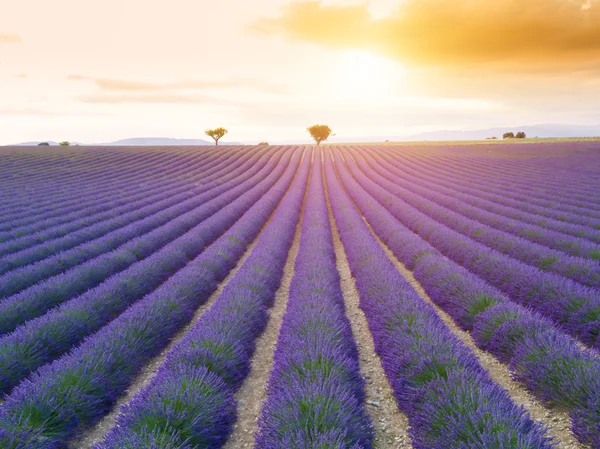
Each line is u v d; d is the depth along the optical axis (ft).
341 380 14.16
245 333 19.89
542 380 14.46
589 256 31.53
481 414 11.11
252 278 27.48
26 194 79.20
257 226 52.03
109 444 10.88
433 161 146.00
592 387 12.70
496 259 29.17
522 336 17.25
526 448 9.86
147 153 169.27
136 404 12.95
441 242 39.11
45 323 19.42
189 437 11.68
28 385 14.07
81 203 68.03
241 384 16.80
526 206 57.57
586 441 11.72
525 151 171.53
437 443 11.23
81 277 28.19
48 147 199.82
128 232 44.39
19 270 29.84
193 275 28.40
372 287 25.29
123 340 18.08
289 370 15.12
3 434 11.14
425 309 20.34
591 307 19.40
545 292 22.57
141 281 27.84
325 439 10.46
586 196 66.03
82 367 15.31
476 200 62.80
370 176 109.09
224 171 120.57
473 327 20.70
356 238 40.70
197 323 20.39
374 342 19.75
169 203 67.67
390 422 13.88
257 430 13.57
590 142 209.05
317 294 23.25
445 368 14.48
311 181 102.12
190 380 13.92
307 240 41.01
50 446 12.17
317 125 352.28
